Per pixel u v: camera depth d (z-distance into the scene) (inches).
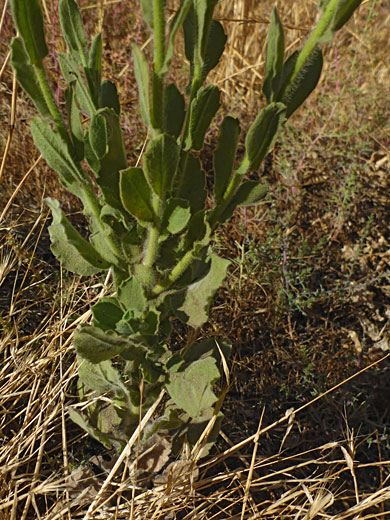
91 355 54.1
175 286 59.7
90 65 53.7
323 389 94.1
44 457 79.7
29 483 74.1
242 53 151.6
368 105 134.9
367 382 97.9
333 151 120.4
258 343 102.0
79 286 97.0
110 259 58.5
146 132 122.1
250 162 49.4
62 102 120.3
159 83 44.1
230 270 107.5
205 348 68.0
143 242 58.0
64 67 57.1
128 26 140.2
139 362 61.5
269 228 112.5
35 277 101.3
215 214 52.7
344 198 113.4
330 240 117.5
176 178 54.7
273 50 46.1
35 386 79.0
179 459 79.0
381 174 125.0
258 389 95.3
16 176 114.0
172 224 52.5
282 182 123.3
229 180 52.6
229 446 88.0
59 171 54.3
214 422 69.5
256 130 47.2
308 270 102.3
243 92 146.6
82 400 79.4
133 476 66.9
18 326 93.5
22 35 44.5
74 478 72.6
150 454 72.3
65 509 65.9
